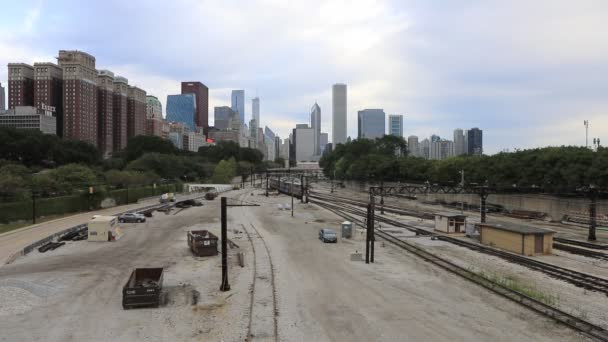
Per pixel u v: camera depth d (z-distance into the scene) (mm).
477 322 23500
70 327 22844
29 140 122125
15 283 30641
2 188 64562
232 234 57406
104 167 143125
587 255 42875
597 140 78688
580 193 70375
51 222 63438
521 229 44656
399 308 25953
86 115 194625
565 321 23172
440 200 104062
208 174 191750
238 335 21797
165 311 25422
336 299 27844
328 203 107375
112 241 50531
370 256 41000
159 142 182625
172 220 72125
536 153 77250
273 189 160000
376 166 140750
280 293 29203
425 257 41031
